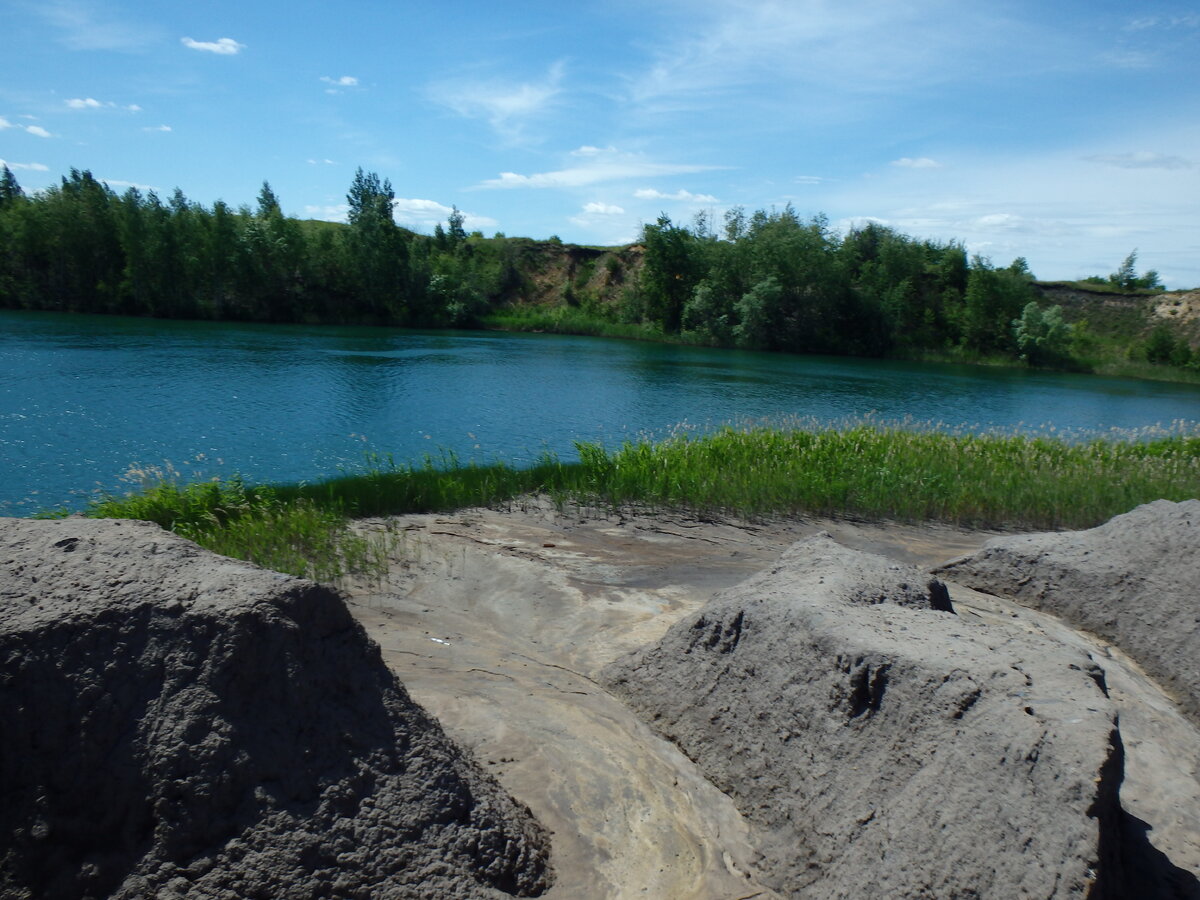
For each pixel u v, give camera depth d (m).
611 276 76.50
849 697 4.03
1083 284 72.00
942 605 5.44
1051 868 3.04
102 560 3.64
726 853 3.84
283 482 13.10
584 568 7.99
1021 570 7.33
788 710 4.25
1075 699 3.61
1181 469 14.04
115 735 3.17
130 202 54.19
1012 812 3.24
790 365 46.38
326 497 10.27
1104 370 57.00
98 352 31.33
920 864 3.32
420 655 5.52
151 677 3.27
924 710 3.75
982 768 3.42
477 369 34.09
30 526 3.85
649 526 10.16
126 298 55.22
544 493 11.64
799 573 5.30
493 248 78.38
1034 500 11.99
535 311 71.75
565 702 5.01
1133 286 77.06
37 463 14.39
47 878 3.00
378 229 62.00
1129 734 4.97
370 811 3.28
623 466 12.08
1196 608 6.12
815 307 58.31
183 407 20.44
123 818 3.07
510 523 9.89
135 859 3.02
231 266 56.38
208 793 3.09
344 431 18.78
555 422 21.80
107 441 16.31
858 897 3.39
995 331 62.59
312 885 3.03
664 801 4.14
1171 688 5.84
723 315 59.50
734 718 4.51
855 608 4.65
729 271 60.88
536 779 4.13
